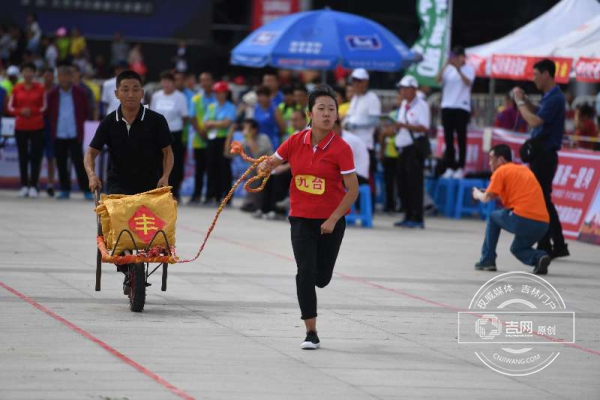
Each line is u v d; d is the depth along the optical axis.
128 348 14.84
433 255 27.08
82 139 37.94
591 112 36.31
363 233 31.89
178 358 14.40
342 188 15.35
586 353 15.98
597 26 34.28
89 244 26.02
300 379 13.55
